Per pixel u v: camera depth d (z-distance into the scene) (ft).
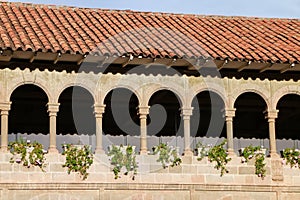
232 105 92.17
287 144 94.07
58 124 109.70
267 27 107.55
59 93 87.20
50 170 84.38
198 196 88.02
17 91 100.12
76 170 85.10
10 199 82.48
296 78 94.63
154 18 106.42
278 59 90.17
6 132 84.38
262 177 90.12
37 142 84.84
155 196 86.89
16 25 93.15
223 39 98.63
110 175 86.02
